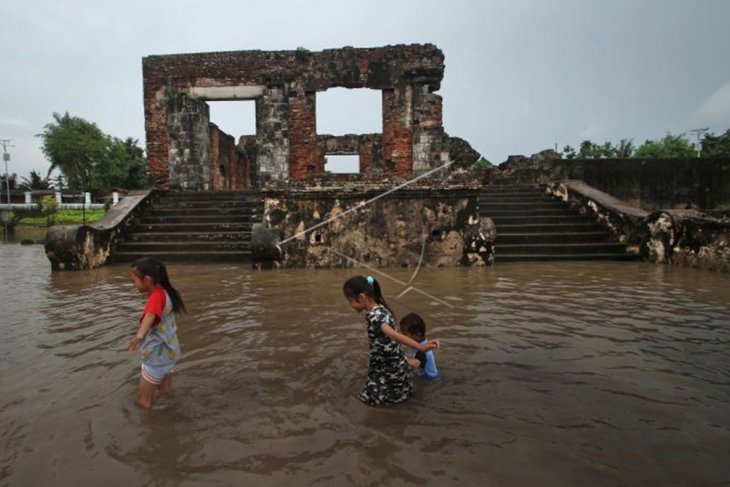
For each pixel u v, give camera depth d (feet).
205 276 26.03
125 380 10.62
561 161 51.26
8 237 70.79
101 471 7.02
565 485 6.61
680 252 29.78
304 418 8.70
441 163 49.70
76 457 7.41
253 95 50.47
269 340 13.56
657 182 49.62
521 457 7.32
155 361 9.23
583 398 9.47
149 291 9.43
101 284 24.11
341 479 6.79
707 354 12.12
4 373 11.08
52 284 24.23
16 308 18.25
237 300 19.20
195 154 50.60
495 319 15.78
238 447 7.68
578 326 14.87
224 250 34.83
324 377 10.73
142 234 36.45
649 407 9.04
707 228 27.61
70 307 18.39
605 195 38.58
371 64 49.98
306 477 6.84
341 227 29.14
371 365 9.43
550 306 17.75
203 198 44.14
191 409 9.09
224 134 63.98
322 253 29.14
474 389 9.98
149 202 41.65
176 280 24.62
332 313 16.84
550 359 11.81
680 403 9.21
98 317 16.66
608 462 7.16
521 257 32.24
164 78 50.55
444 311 16.99
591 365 11.36
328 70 50.11
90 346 13.19
